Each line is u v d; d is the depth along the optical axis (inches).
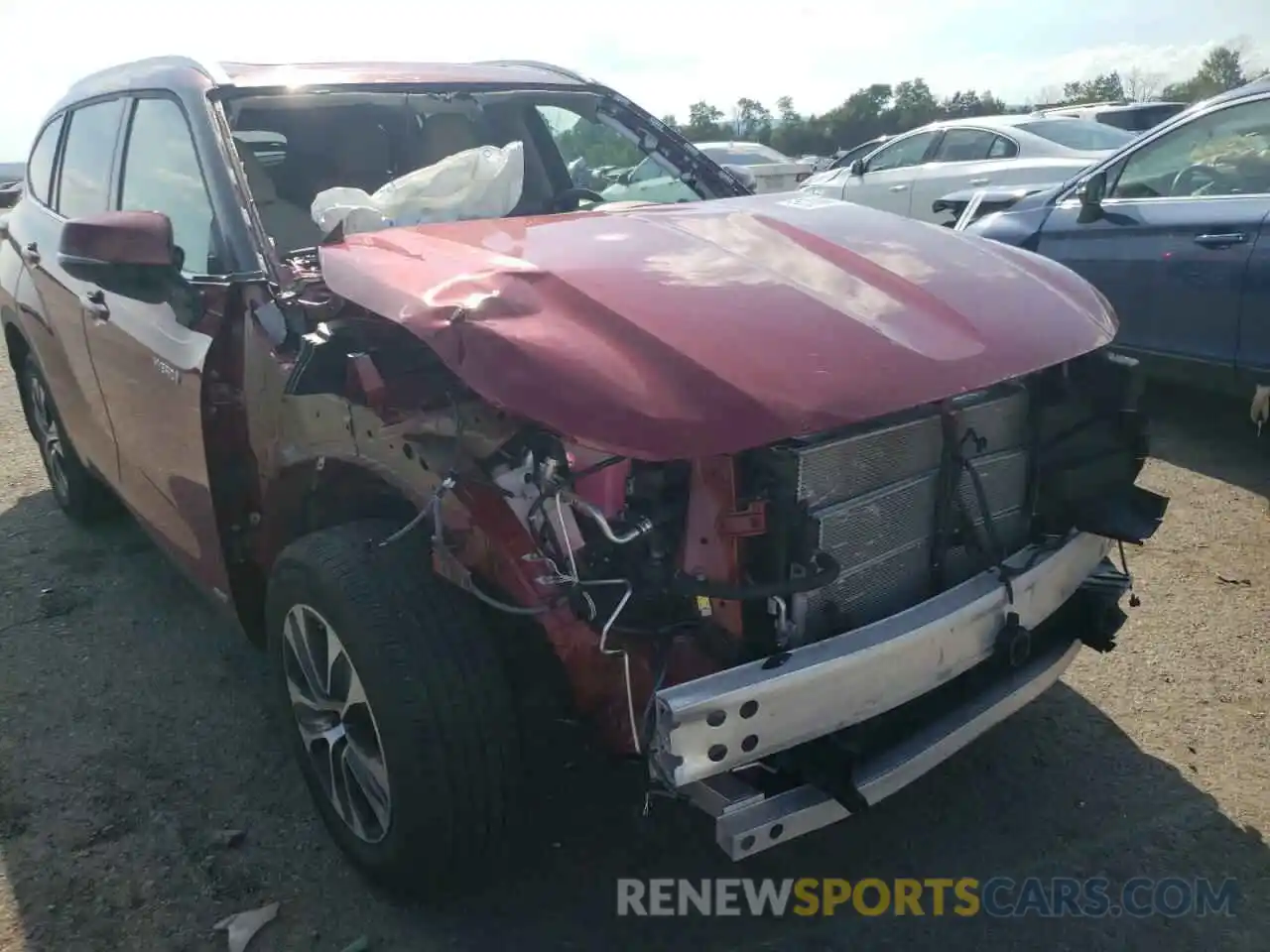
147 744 124.6
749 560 83.2
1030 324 100.7
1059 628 110.4
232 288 107.8
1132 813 110.5
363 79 136.9
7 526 193.0
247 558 116.2
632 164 160.7
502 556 81.7
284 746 123.9
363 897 100.8
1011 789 114.8
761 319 89.1
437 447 87.0
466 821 88.4
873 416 82.4
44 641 148.8
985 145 394.6
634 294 90.4
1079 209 226.4
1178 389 240.4
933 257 110.0
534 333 82.9
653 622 83.9
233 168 117.0
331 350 90.9
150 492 135.1
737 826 82.0
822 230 113.4
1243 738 121.7
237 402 109.0
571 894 101.3
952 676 91.0
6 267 180.4
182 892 101.1
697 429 77.4
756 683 78.6
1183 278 202.4
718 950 94.9
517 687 91.1
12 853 106.0
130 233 107.8
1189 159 209.3
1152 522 108.7
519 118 156.2
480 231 111.0
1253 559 163.5
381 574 89.0
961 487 98.7
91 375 143.9
